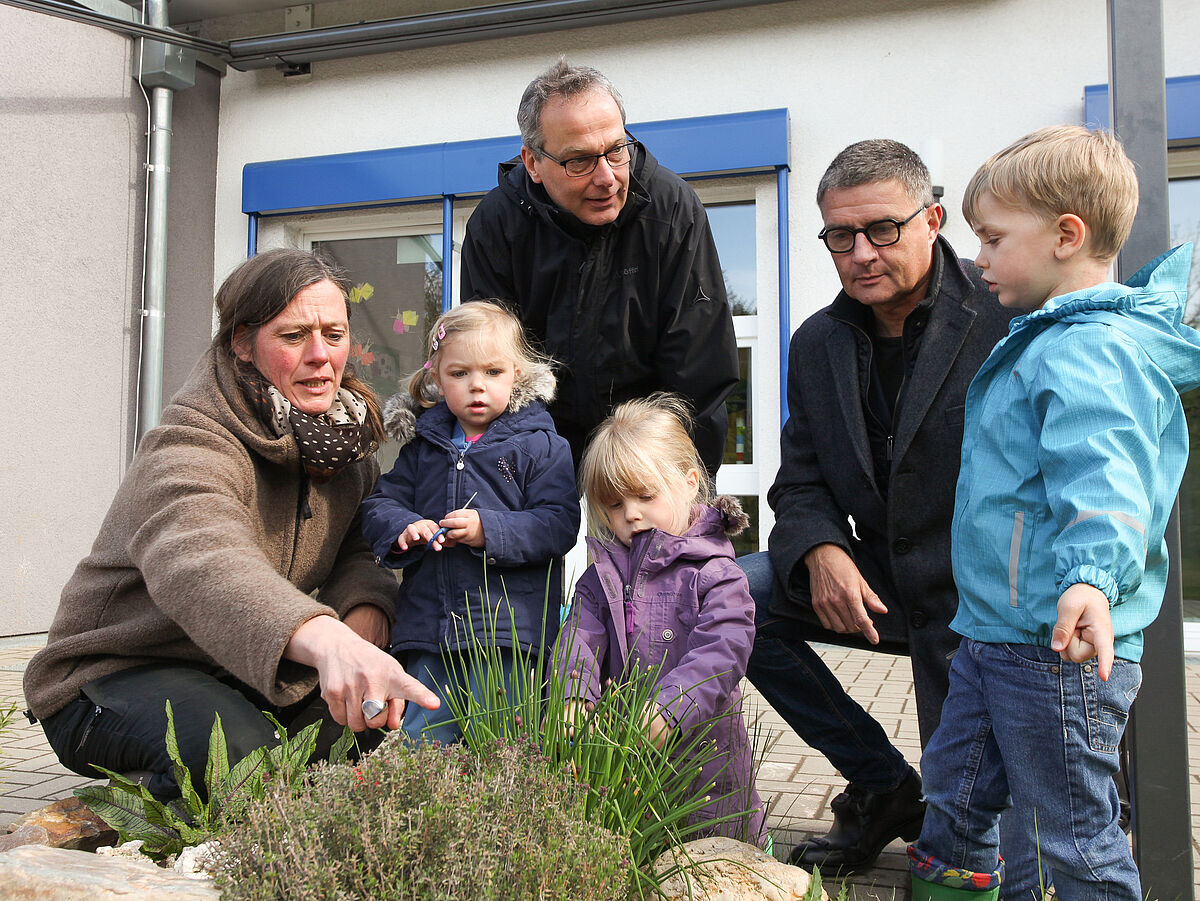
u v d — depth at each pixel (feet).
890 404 8.57
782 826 9.81
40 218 23.09
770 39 22.54
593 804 5.70
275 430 8.18
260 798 5.89
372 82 25.46
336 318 8.40
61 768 12.07
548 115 8.87
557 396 10.15
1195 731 13.44
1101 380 5.74
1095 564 5.27
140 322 25.08
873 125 21.86
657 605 7.85
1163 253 6.89
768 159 21.79
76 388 23.77
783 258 21.90
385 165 24.63
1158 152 6.97
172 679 7.78
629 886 5.24
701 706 6.94
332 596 8.89
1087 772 5.91
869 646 8.88
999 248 6.73
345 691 5.90
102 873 5.03
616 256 9.59
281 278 8.17
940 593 8.02
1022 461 6.21
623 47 23.53
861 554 8.78
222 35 26.76
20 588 22.63
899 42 21.72
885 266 7.98
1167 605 6.59
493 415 9.00
